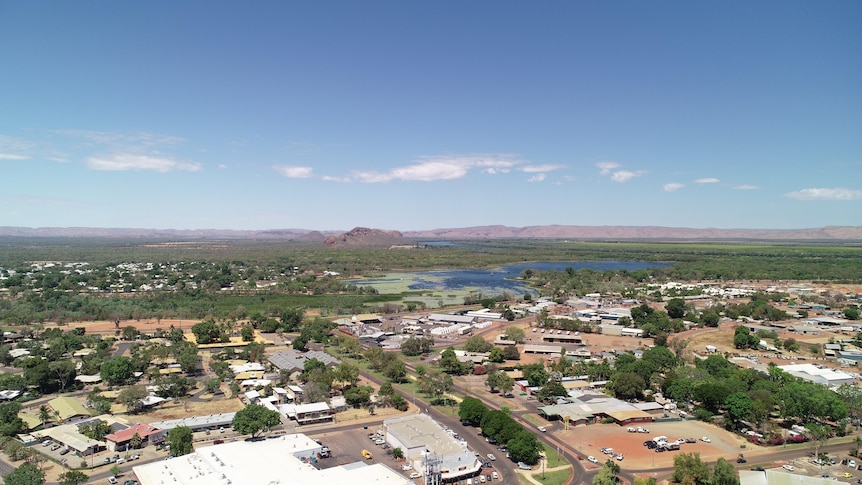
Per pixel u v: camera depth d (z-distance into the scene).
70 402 198.62
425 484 137.62
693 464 139.38
